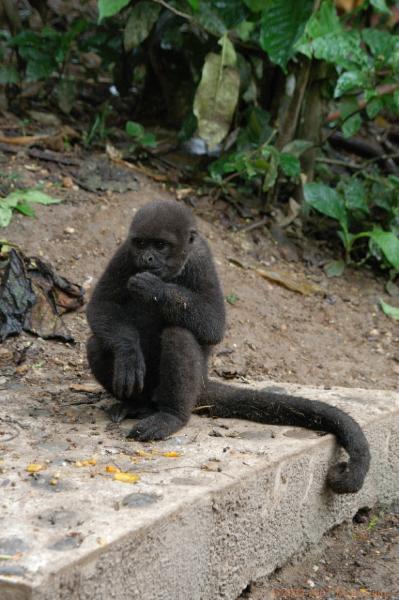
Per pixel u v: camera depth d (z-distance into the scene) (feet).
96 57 63.82
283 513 27.76
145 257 31.19
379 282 50.62
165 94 56.24
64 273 42.34
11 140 49.93
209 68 47.91
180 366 29.58
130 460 26.32
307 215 52.47
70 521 21.42
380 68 48.32
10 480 24.02
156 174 51.72
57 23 61.67
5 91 54.54
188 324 30.71
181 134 52.13
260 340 42.80
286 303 46.24
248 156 48.67
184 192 50.67
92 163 50.21
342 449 30.81
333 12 47.34
